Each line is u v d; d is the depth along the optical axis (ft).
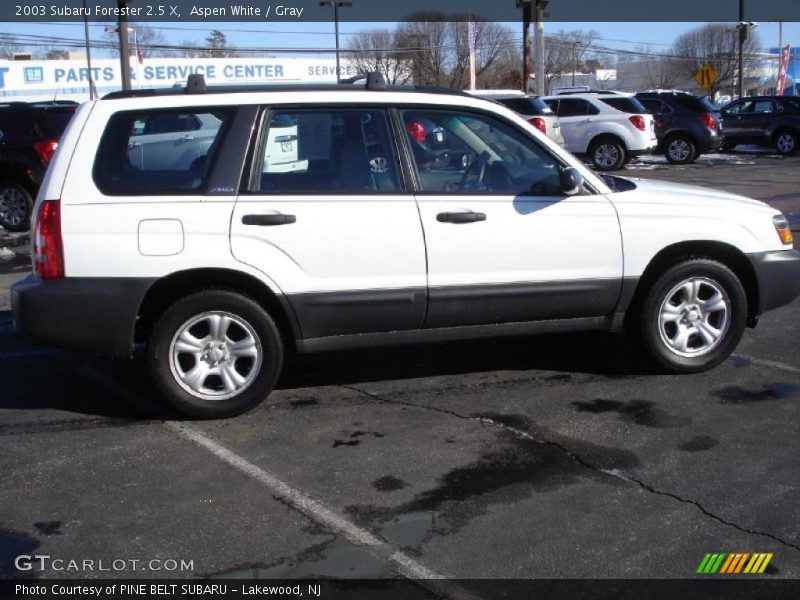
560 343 21.34
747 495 13.32
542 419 16.51
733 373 18.94
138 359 20.76
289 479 14.14
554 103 68.23
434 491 13.64
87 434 16.15
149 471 14.51
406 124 16.97
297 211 16.14
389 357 20.49
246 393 16.65
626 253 17.72
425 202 16.70
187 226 15.80
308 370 19.63
